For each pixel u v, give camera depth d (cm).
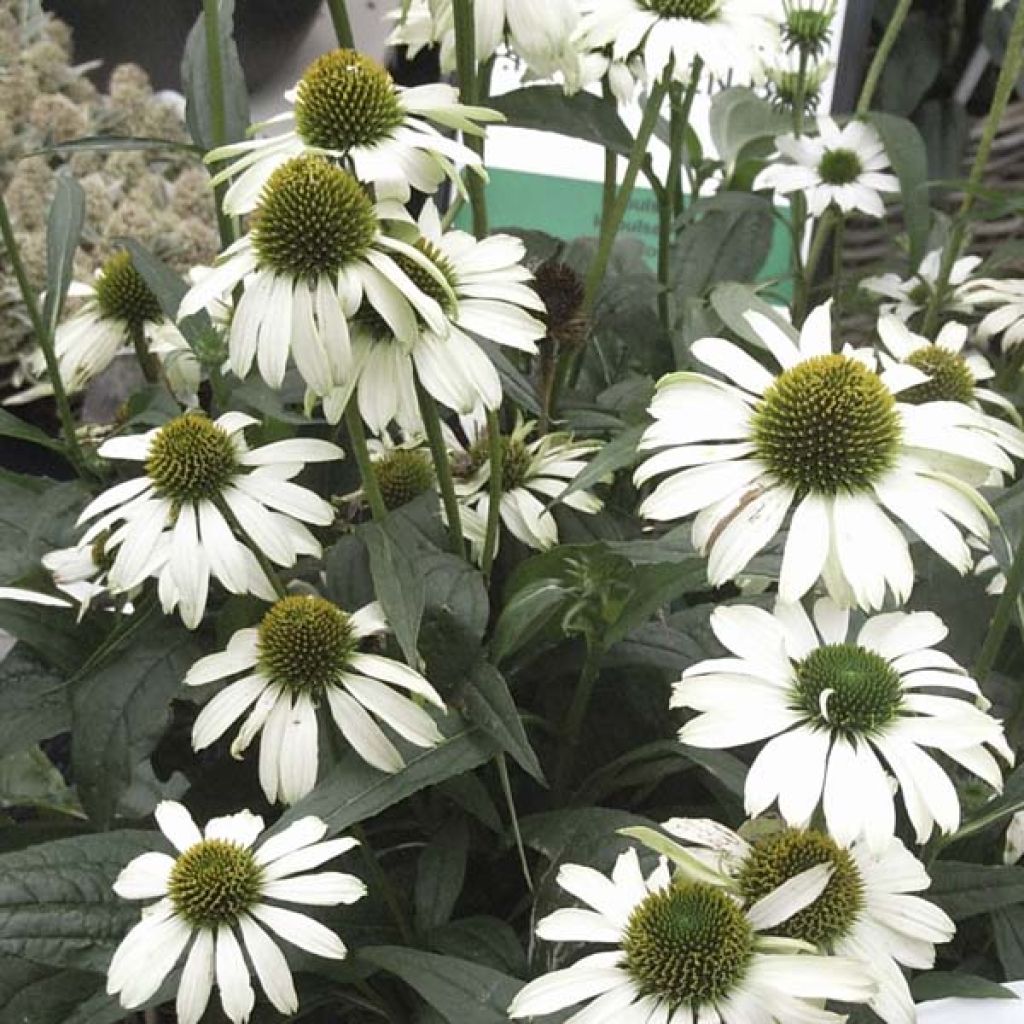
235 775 71
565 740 68
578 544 66
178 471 64
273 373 59
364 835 63
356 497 73
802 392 57
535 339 63
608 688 71
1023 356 85
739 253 90
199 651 68
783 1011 52
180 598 64
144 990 56
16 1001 62
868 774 55
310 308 59
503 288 63
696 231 91
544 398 74
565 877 56
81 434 81
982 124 118
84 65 105
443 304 62
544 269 72
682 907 53
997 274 104
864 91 90
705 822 57
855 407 57
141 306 79
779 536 63
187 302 60
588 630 65
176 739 75
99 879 61
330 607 62
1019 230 107
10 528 75
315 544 65
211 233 107
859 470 57
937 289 86
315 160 60
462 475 73
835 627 59
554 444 74
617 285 81
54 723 70
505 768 64
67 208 76
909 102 115
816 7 86
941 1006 56
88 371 79
